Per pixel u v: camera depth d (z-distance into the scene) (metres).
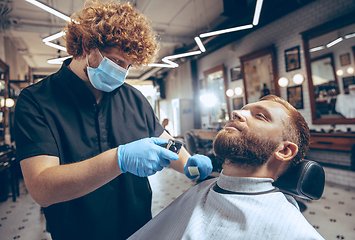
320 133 3.23
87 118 0.76
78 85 0.74
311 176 0.67
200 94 6.69
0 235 2.23
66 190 0.50
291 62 3.81
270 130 0.61
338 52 3.10
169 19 4.91
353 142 2.86
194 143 4.16
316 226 2.02
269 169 0.66
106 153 0.54
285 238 0.51
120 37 0.60
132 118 0.89
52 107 0.69
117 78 0.72
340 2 3.05
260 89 4.45
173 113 7.69
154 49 0.72
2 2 3.79
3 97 4.27
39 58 6.80
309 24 3.48
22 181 4.43
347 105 3.03
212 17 4.86
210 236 0.59
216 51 5.81
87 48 0.65
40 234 2.23
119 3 0.67
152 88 10.24
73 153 0.72
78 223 0.75
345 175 2.94
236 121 0.66
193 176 0.73
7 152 3.19
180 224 0.68
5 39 4.93
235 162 0.66
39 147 0.60
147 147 0.55
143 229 0.78
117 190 0.83
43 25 4.62
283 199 0.59
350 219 2.09
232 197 0.62
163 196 3.09
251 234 0.54
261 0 1.96
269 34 4.21
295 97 3.78
